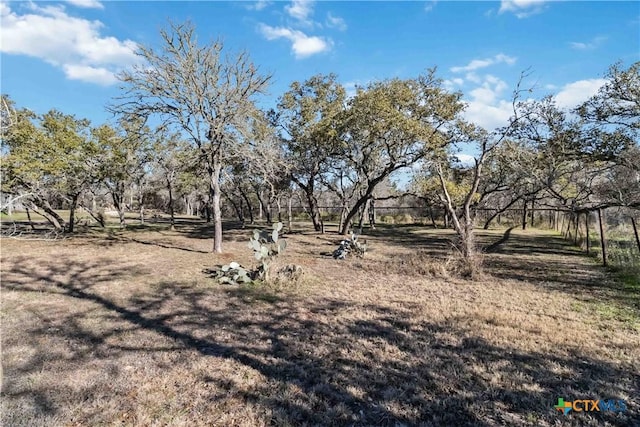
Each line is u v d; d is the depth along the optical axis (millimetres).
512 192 19938
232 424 2836
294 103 16922
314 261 10969
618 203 9898
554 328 4891
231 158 13656
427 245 15320
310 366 3842
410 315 5555
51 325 5117
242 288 7383
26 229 19688
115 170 18312
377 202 34938
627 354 4094
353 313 5684
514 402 3113
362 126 14469
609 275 8688
